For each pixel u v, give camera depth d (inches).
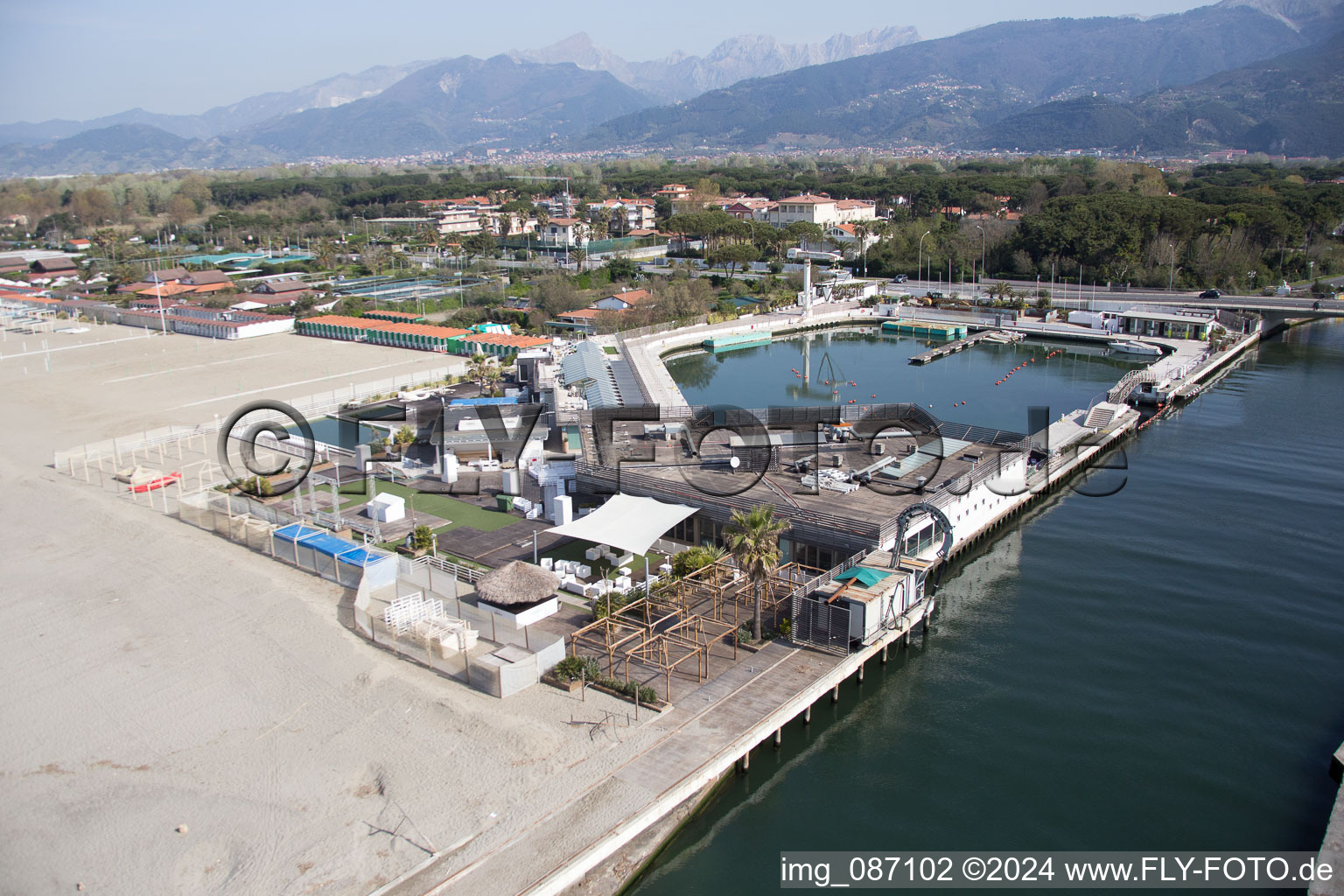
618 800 1569.9
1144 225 7849.4
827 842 1649.9
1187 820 1686.8
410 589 2412.6
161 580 2502.5
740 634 2127.2
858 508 2620.6
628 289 7465.6
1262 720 1987.0
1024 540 2984.7
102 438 3941.9
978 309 7332.7
